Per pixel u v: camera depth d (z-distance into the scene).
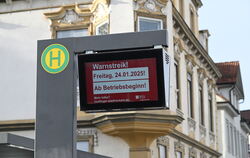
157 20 20.39
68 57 9.73
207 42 33.06
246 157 48.12
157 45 9.60
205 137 29.19
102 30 20.34
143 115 18.52
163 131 19.20
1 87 21.38
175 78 22.44
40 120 9.66
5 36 21.80
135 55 9.83
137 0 20.00
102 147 19.66
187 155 25.08
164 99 9.73
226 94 40.03
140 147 19.19
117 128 18.77
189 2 28.44
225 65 41.31
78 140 20.03
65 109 9.61
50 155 9.54
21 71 21.38
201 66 29.17
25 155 13.23
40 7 21.67
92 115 19.92
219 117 35.34
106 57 9.91
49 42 9.83
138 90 9.86
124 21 19.77
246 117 55.66
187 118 25.00
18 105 21.08
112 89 9.93
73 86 9.66
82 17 21.12
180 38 24.25
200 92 28.89
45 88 9.73
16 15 21.89
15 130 20.88
